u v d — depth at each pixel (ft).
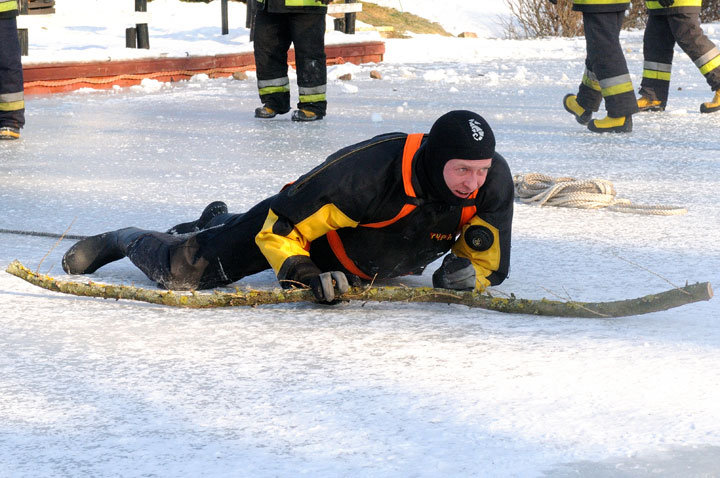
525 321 24.88
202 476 15.56
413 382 19.95
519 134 67.97
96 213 40.88
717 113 80.89
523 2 220.43
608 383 19.67
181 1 177.27
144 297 26.48
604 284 29.37
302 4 74.02
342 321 25.08
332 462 15.98
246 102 92.43
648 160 56.18
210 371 20.93
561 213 41.75
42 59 99.50
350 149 24.71
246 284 29.27
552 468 15.62
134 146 62.64
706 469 15.49
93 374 20.84
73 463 16.15
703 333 23.48
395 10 229.66
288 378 20.38
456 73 124.16
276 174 51.24
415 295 25.73
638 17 219.61
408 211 24.61
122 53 108.88
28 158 57.36
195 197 44.50
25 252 34.06
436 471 15.56
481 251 26.09
